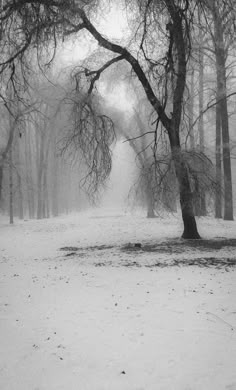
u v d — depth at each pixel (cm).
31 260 1309
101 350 493
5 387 414
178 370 436
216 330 543
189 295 715
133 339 522
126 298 714
